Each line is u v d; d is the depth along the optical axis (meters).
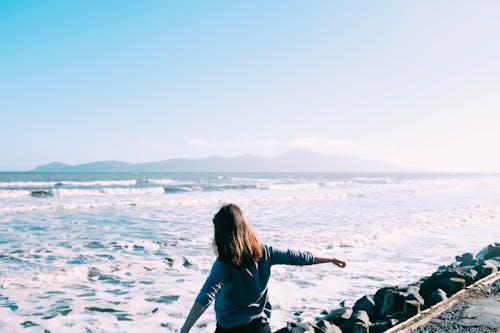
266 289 2.69
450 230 17.00
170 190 40.66
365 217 20.27
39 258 10.73
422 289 6.95
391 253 12.22
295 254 2.71
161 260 10.70
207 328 6.36
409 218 20.05
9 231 15.20
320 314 7.02
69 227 16.38
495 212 23.92
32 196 31.62
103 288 8.40
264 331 2.62
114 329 6.25
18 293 7.95
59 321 6.53
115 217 19.77
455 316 4.99
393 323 5.43
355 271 10.05
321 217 20.12
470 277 6.79
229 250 2.49
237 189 44.84
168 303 7.53
